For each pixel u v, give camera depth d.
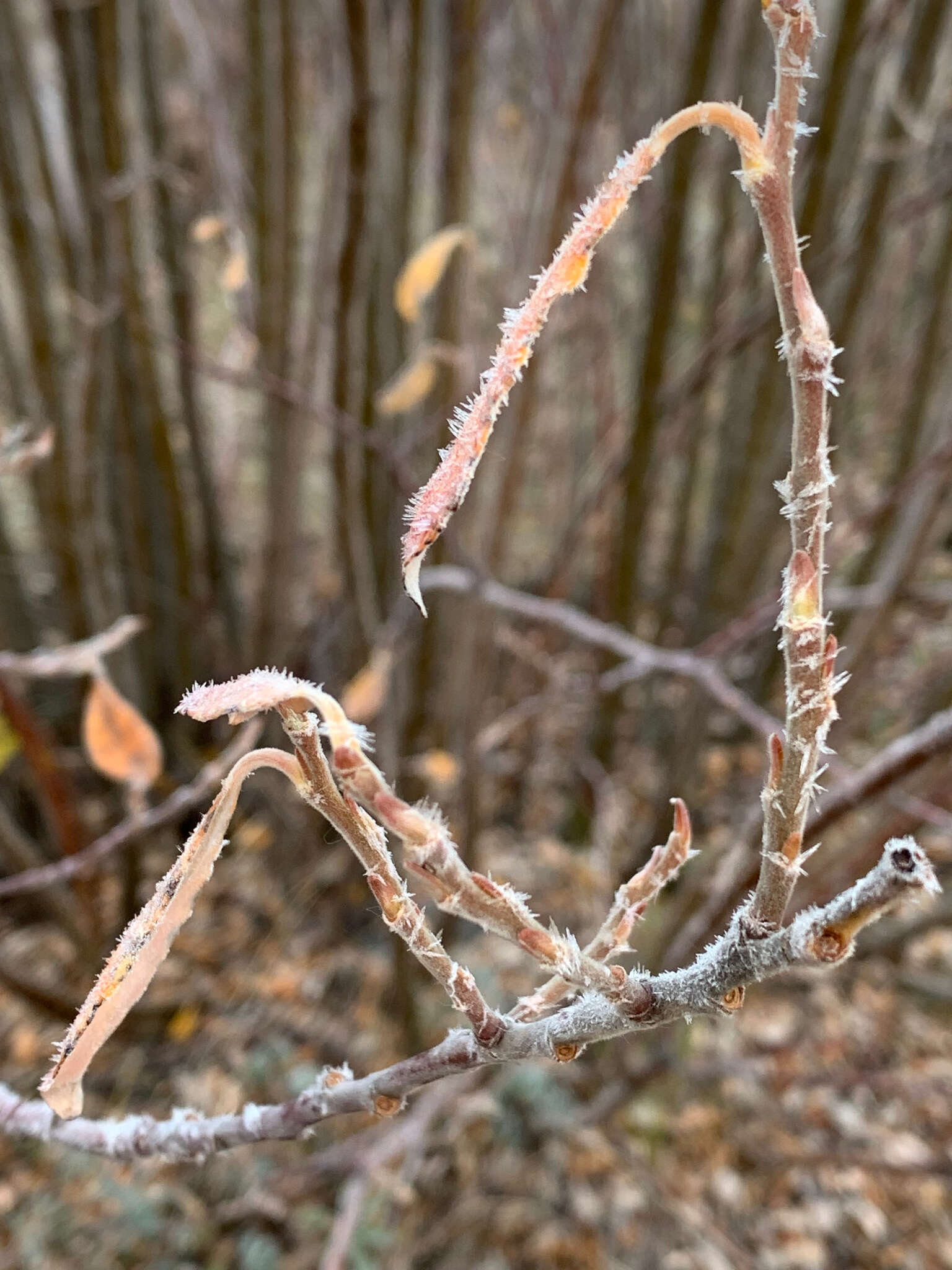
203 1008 0.76
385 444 0.54
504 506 0.62
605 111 0.75
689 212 0.56
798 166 0.55
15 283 0.58
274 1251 0.58
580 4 0.59
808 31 0.10
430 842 0.10
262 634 0.80
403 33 0.57
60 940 0.78
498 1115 0.62
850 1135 0.68
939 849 0.70
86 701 0.68
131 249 0.63
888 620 0.63
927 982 0.77
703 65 0.52
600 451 0.86
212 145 0.71
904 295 0.93
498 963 0.77
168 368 0.98
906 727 0.81
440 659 0.80
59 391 0.61
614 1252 0.62
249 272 0.62
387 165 0.60
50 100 0.68
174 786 0.77
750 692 0.95
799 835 0.11
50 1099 0.14
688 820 0.14
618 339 0.93
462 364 0.59
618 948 0.14
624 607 0.79
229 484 1.11
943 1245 0.62
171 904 0.13
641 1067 0.62
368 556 0.71
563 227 0.51
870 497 0.93
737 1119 0.69
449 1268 0.61
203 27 0.67
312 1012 0.76
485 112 0.74
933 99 0.67
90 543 0.65
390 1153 0.51
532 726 0.90
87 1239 0.60
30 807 0.77
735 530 0.78
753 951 0.12
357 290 0.48
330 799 0.12
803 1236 0.63
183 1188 0.62
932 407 0.76
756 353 0.71
